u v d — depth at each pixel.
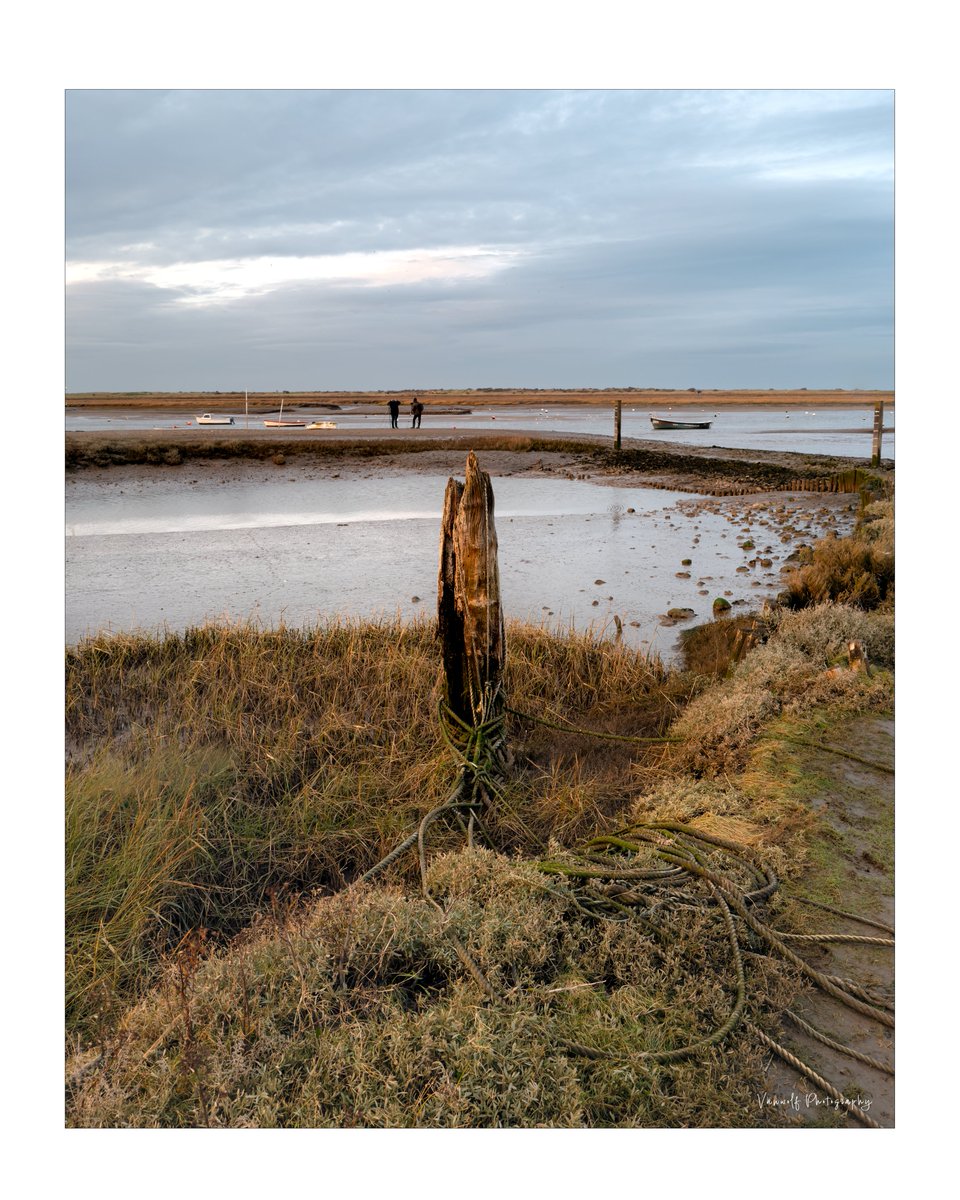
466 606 5.76
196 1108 3.03
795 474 22.83
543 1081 3.09
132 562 12.64
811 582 10.05
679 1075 3.15
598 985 3.62
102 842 4.96
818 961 3.80
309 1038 3.22
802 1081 3.22
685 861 4.25
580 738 6.65
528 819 5.45
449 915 3.83
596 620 9.63
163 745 6.21
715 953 3.74
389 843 5.23
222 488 21.67
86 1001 3.79
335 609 9.84
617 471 25.17
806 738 5.96
